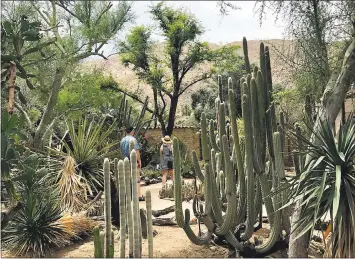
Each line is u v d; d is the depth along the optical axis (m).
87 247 6.58
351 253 4.23
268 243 5.71
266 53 5.85
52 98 10.81
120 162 4.61
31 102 11.45
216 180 6.60
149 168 16.77
